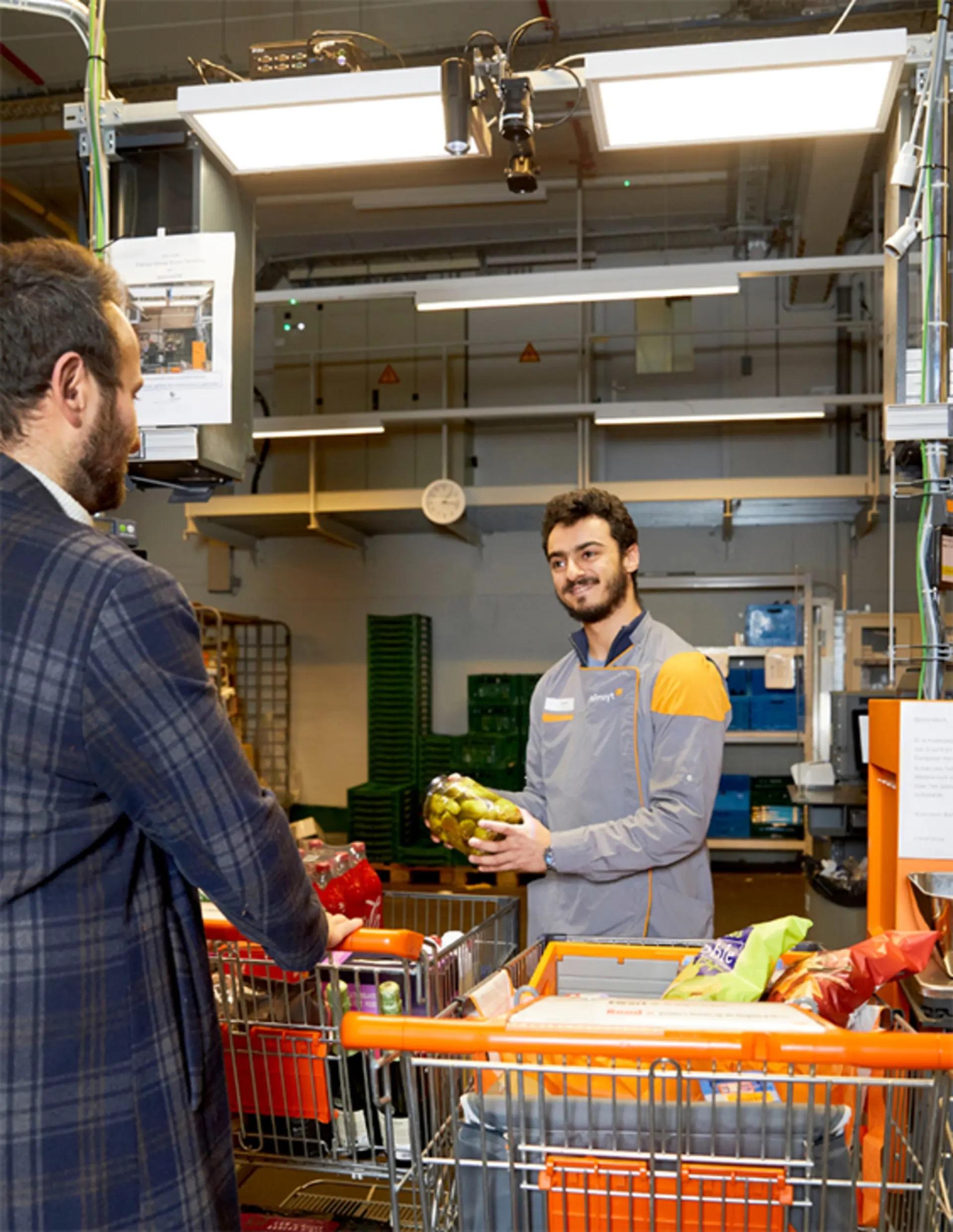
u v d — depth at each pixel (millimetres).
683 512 7652
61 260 971
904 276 1658
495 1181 1050
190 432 1817
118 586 901
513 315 8492
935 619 1617
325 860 1639
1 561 892
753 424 8273
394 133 1821
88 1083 882
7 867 861
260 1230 1543
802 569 8234
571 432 8445
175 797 901
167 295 1829
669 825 1650
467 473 8469
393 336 8602
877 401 6289
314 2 5406
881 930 1653
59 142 6605
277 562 8984
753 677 6777
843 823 4648
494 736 7316
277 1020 1464
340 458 8656
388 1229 1530
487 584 8719
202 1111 995
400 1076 1386
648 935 1746
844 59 1559
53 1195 854
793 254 7715
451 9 5457
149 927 957
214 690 959
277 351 8727
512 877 7246
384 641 7879
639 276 4934
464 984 1479
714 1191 1010
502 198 7117
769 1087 1040
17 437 948
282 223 7738
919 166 1651
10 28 5605
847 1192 994
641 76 1617
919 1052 930
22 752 865
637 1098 989
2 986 857
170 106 1821
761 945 1259
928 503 1623
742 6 5359
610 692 1819
